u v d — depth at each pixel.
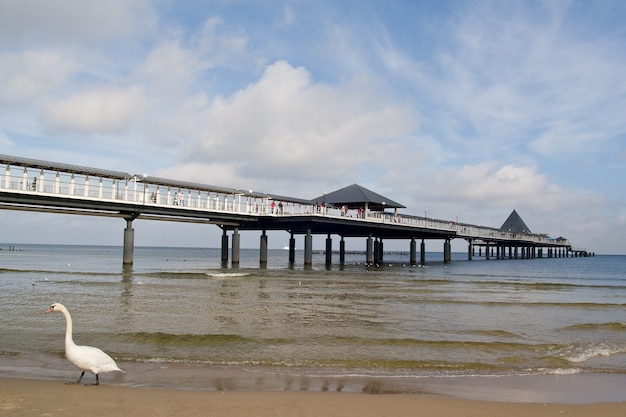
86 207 42.81
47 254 125.56
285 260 97.75
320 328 18.16
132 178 45.88
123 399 9.23
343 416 8.70
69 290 29.05
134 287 31.23
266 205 59.91
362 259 114.44
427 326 19.11
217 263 78.00
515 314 23.02
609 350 15.38
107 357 10.37
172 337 15.51
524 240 117.50
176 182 49.81
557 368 13.03
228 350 14.20
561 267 89.56
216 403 9.16
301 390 10.41
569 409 9.51
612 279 54.91
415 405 9.43
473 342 15.91
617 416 9.18
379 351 14.43
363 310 23.16
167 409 8.73
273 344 15.06
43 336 15.53
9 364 12.11
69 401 8.99
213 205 55.16
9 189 37.91
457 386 11.10
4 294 26.91
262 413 8.70
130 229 47.28
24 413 8.27
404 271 58.56
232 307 23.12
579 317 22.66
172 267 60.25
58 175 41.06
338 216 60.31
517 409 9.42
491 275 55.66
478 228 108.06
